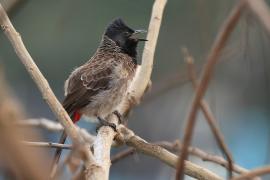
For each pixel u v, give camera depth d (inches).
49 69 796.0
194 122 155.9
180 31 753.0
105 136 270.4
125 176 858.8
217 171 419.8
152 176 855.7
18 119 106.8
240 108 831.7
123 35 450.6
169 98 781.9
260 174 173.9
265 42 289.1
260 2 125.2
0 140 102.8
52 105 208.2
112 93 423.8
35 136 118.6
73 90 421.7
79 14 751.1
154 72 762.8
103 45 454.9
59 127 337.1
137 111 826.2
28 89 834.8
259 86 782.5
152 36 312.8
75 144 177.3
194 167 252.2
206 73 152.9
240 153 806.5
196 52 609.3
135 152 304.3
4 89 108.6
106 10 765.3
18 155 103.4
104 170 189.3
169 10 763.4
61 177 258.5
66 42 774.5
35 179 103.5
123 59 442.0
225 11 406.3
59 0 745.0
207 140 709.3
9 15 226.7
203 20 313.4
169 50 763.4
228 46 406.3
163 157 264.8
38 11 758.5
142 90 327.6
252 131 828.6
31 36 772.6
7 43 765.3
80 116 430.0
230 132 824.9
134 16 767.1
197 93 154.1
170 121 784.9
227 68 756.6
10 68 794.8
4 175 107.7
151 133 819.4
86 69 430.3
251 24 160.6
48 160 107.3
